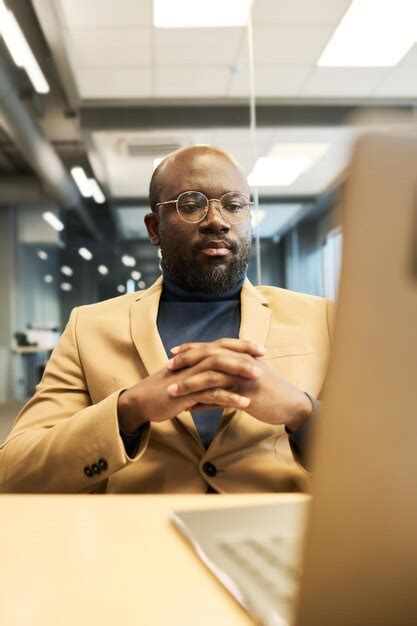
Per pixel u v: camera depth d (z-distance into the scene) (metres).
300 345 1.07
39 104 4.72
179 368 0.87
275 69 4.10
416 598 0.26
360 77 4.23
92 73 4.15
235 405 0.83
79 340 1.14
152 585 0.39
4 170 6.92
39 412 1.07
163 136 4.76
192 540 0.45
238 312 1.18
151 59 3.95
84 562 0.43
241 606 0.34
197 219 1.16
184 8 3.31
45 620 0.34
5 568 0.42
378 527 0.25
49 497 0.63
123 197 6.07
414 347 0.23
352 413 0.24
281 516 0.51
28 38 3.70
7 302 7.64
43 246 7.50
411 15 3.38
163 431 0.96
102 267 6.57
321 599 0.26
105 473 0.86
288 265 6.12
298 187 5.86
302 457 0.89
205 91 4.44
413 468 0.25
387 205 0.23
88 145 5.30
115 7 3.33
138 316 1.13
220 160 1.19
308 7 3.31
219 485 0.94
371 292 0.23
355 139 0.23
